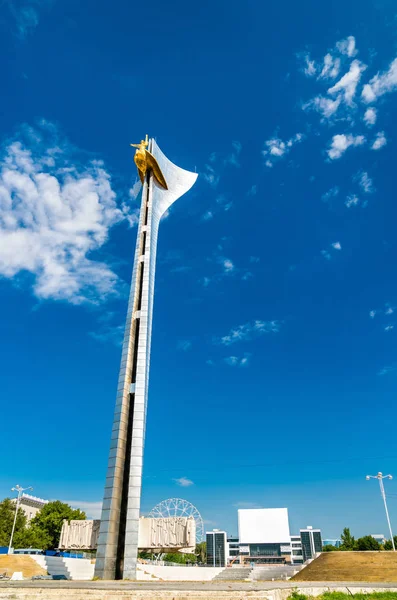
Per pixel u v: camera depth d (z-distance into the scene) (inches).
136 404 1601.9
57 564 2190.0
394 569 1830.7
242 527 5201.8
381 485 3019.2
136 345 1774.1
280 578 2362.2
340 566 2006.6
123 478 1508.4
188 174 2783.0
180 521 1509.6
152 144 2448.3
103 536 1369.3
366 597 946.1
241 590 801.6
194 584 1240.2
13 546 3191.4
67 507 3791.8
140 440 1533.0
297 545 5787.4
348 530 4313.5
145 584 1119.0
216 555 5132.9
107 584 1084.5
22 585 995.9
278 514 5191.9
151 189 2269.9
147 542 1487.5
